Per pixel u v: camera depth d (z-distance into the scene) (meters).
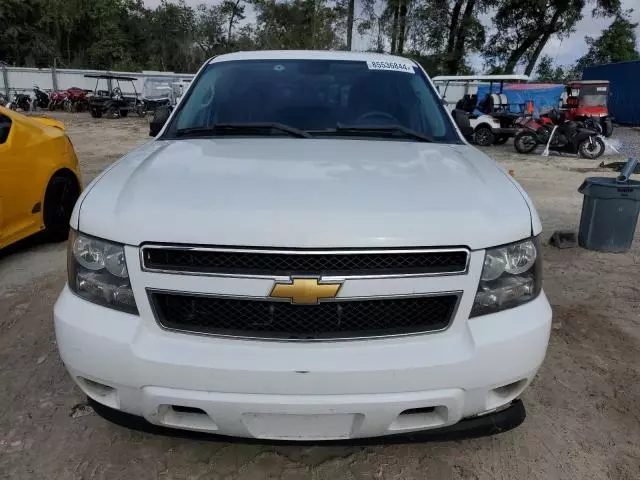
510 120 17.19
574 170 12.20
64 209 5.48
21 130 4.84
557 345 3.54
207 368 1.84
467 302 1.94
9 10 48.59
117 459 2.38
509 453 2.48
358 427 1.92
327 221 1.85
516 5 30.94
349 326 1.89
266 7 43.75
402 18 31.17
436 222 1.91
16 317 3.74
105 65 55.72
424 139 3.01
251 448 2.47
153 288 1.90
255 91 3.29
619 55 41.44
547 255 5.61
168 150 2.65
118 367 1.91
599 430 2.66
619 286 4.69
